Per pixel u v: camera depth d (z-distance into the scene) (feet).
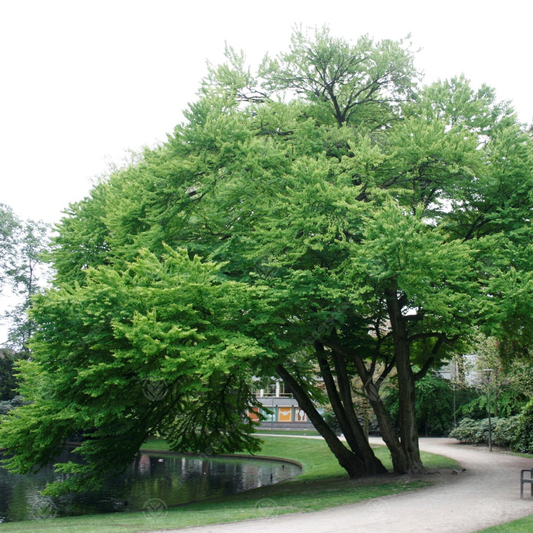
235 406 73.51
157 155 54.65
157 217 50.39
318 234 45.55
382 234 42.88
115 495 72.74
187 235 55.77
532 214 52.39
